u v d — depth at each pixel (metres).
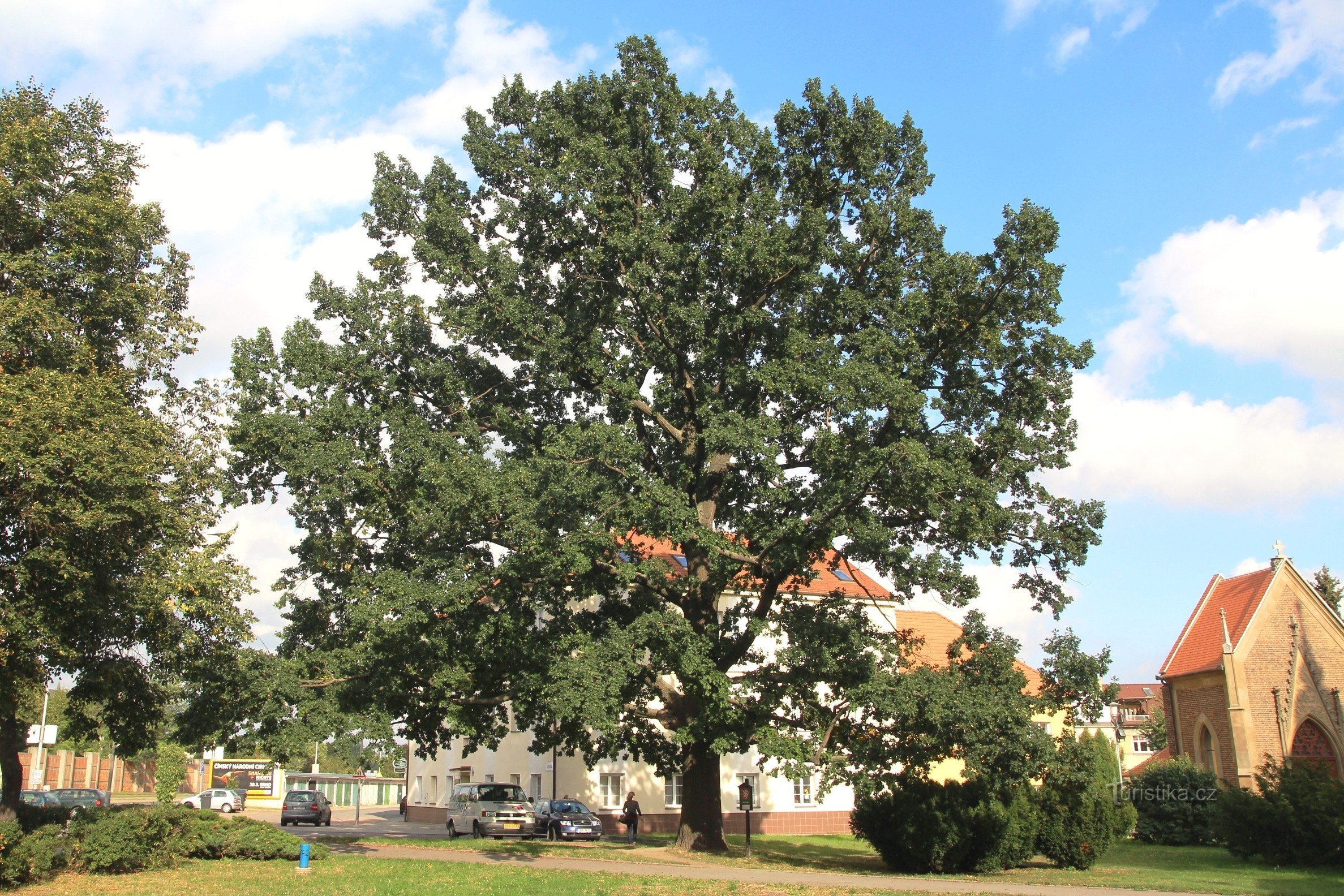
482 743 25.58
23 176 20.98
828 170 24.80
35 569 18.16
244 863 21.73
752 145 25.34
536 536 20.44
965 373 23.02
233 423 23.00
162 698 23.33
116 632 20.61
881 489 20.98
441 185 25.69
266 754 22.39
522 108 25.73
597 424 21.25
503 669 24.14
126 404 21.27
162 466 20.33
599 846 28.58
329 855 23.05
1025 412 22.78
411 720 25.41
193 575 20.09
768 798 41.09
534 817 35.06
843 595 24.88
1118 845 33.97
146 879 18.95
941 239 24.69
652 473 25.66
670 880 19.11
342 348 24.20
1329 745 37.38
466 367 25.62
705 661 21.88
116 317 22.72
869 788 22.84
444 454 22.61
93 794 38.38
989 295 21.41
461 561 22.30
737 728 23.27
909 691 21.30
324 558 24.09
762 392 24.36
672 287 23.58
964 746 21.44
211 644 22.23
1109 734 63.00
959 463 20.94
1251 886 19.69
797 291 23.47
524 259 25.20
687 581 24.50
